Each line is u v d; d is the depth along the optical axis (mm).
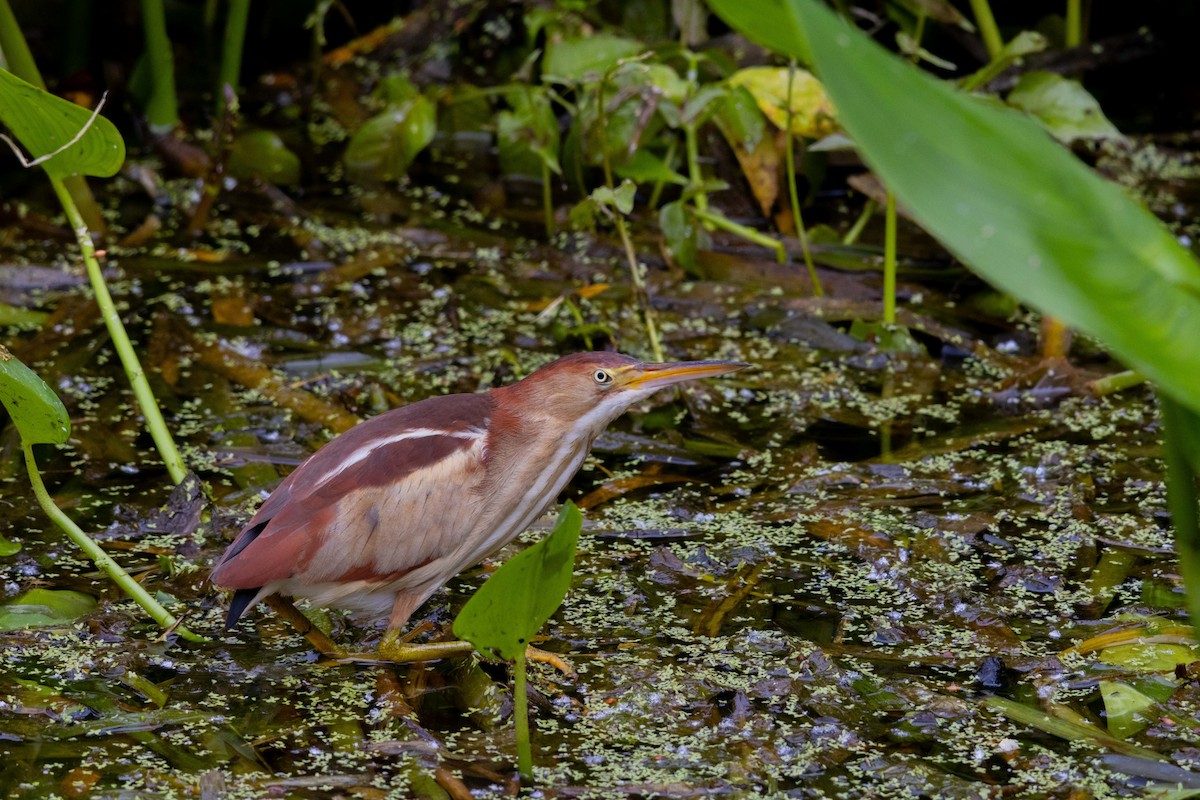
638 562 7059
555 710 5812
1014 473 7949
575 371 6453
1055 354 9469
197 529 7180
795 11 3795
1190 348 3869
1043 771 5359
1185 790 5109
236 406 8641
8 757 5410
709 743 5578
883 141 3801
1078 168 3924
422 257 11094
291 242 11352
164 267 10688
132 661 6082
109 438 8195
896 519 7453
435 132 13477
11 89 6008
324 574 5867
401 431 6133
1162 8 14031
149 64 12734
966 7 13344
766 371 9367
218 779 5227
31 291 10219
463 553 6234
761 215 11953
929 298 10547
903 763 5418
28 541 7094
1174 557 7039
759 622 6496
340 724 5672
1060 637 6367
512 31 13719
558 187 12594
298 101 14383
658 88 10516
